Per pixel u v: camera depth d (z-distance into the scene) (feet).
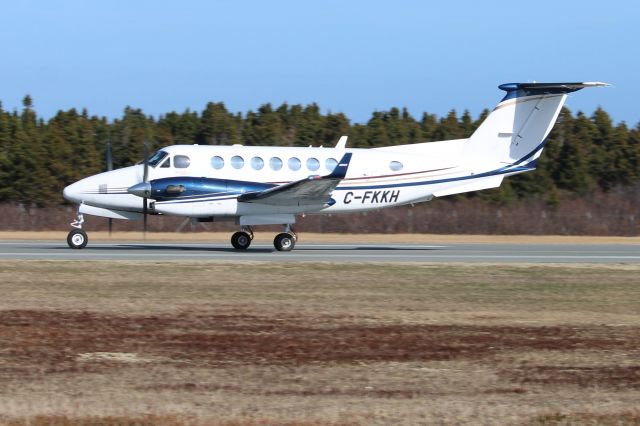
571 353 79.20
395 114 426.10
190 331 86.63
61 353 76.28
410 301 108.17
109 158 187.32
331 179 157.99
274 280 124.98
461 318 96.58
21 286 114.83
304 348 79.77
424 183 179.11
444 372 71.67
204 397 62.90
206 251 171.53
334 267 141.28
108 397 62.49
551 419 58.39
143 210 167.43
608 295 115.96
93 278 123.44
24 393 63.41
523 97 179.32
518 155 180.86
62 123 376.89
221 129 375.66
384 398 63.36
